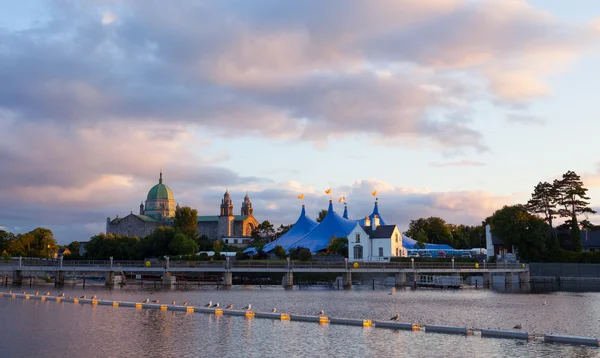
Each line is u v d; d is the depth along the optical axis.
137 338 53.25
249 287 123.25
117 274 145.38
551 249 150.38
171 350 47.75
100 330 57.97
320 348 48.53
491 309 77.56
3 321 64.62
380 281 140.50
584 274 137.75
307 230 186.38
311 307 80.12
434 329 57.16
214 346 49.34
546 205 167.75
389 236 156.00
